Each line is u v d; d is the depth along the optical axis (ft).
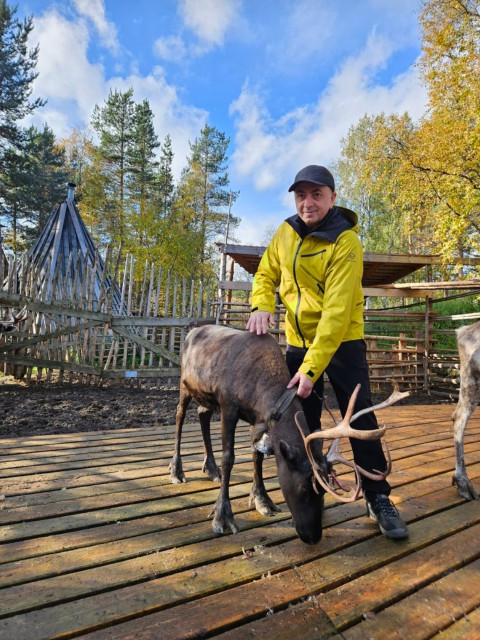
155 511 9.65
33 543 8.18
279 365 8.86
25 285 27.68
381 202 88.99
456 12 41.86
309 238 8.71
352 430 6.88
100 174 111.86
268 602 6.56
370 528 9.07
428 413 23.06
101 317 29.14
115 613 6.21
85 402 23.81
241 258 33.81
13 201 98.73
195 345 10.72
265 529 8.89
